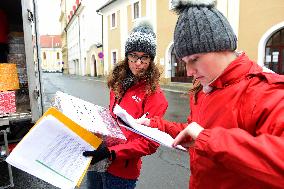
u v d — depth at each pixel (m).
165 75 19.55
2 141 3.22
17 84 3.27
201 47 0.99
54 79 34.41
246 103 0.96
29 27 3.26
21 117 3.22
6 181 3.68
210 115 1.07
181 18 1.05
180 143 1.04
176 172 4.15
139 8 22.12
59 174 1.21
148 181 3.84
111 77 1.91
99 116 1.61
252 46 13.18
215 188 1.09
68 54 64.50
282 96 0.88
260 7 12.64
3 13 4.19
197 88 1.30
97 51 35.00
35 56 3.53
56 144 1.19
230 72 1.02
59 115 1.20
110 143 1.62
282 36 12.34
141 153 1.63
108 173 1.83
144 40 1.75
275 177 0.74
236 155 0.78
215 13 1.01
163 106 1.77
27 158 1.14
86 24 40.28
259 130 0.89
